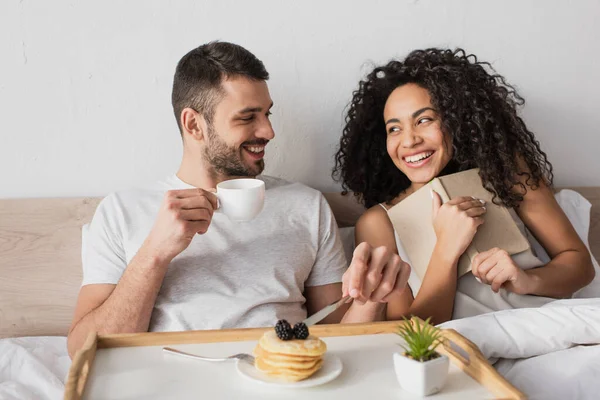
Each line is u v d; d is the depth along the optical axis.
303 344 0.90
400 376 0.88
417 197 1.55
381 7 1.78
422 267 1.53
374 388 0.89
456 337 1.02
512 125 1.65
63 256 1.65
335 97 1.79
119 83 1.68
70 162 1.69
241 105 1.44
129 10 1.66
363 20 1.78
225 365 0.96
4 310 1.63
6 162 1.66
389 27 1.79
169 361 0.98
